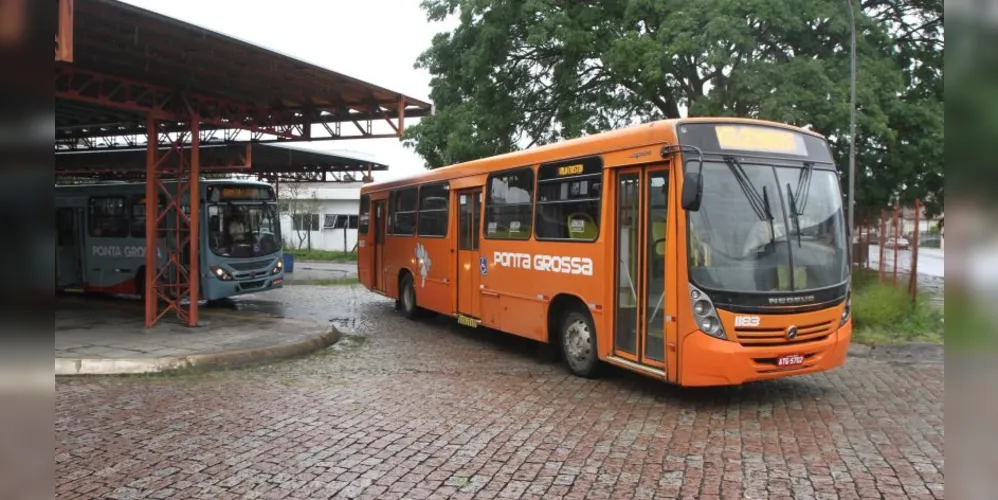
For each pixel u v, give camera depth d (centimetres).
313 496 484
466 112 1989
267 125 1385
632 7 1675
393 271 1518
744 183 723
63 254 1755
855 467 540
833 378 880
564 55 1878
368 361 998
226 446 596
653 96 1831
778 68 1535
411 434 632
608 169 811
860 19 1608
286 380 866
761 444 601
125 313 1431
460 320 1178
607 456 569
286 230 4712
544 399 765
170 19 845
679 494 487
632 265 780
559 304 924
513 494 488
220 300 1856
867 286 1591
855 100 1452
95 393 791
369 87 1197
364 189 1728
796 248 726
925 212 1753
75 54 967
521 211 996
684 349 690
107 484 505
